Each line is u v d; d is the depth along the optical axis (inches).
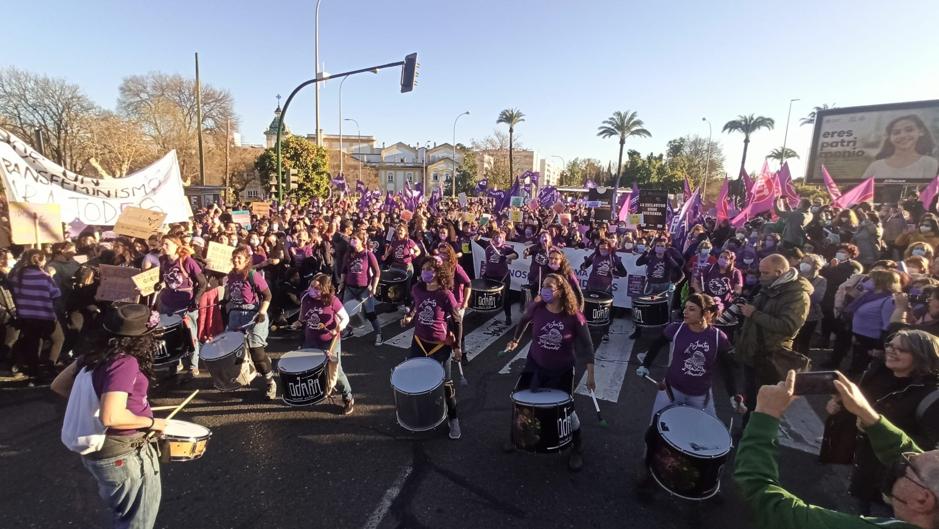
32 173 317.1
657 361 275.7
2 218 326.3
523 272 434.3
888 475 67.9
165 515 141.1
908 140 829.2
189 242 336.2
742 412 173.8
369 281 297.4
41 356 239.0
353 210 914.1
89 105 1688.0
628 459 174.9
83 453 101.1
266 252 367.2
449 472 164.9
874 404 125.1
